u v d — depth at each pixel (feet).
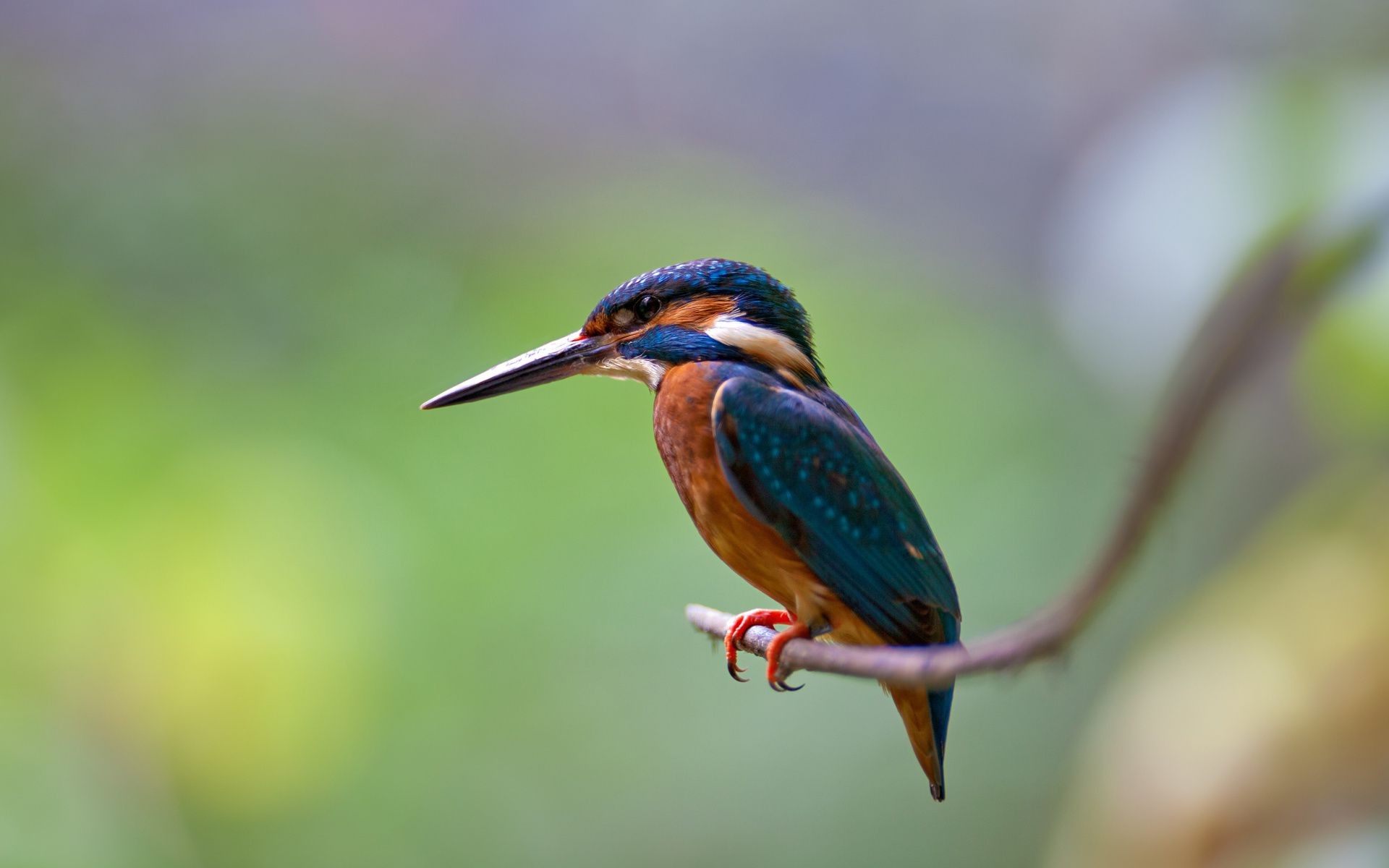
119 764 29.96
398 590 36.55
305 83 45.29
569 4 51.39
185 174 39.86
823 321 46.75
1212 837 15.67
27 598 28.66
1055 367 45.37
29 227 36.83
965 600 40.50
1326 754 15.37
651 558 39.04
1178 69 45.83
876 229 52.80
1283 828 15.21
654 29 52.29
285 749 31.60
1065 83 50.93
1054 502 41.91
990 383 45.29
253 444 34.91
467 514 38.11
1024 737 40.29
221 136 42.42
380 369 38.91
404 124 47.21
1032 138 52.29
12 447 29.68
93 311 35.14
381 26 47.57
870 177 53.57
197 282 37.63
